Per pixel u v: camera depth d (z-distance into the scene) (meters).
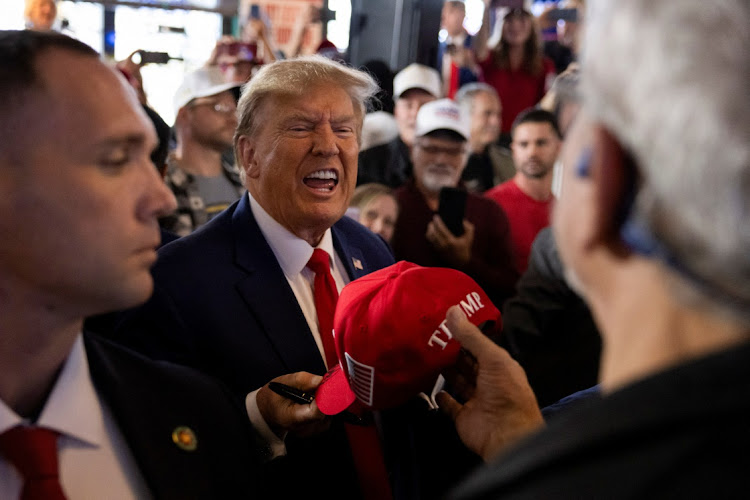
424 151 2.76
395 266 1.26
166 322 1.41
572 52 4.77
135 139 0.78
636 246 0.48
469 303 1.17
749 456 0.42
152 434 0.90
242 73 3.23
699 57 0.44
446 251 2.60
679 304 0.47
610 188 0.49
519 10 4.28
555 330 2.16
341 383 1.23
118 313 1.47
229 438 1.00
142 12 4.30
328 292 1.56
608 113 0.48
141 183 0.79
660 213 0.46
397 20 4.14
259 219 1.56
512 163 3.63
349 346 1.17
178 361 1.40
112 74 0.79
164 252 1.50
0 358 0.77
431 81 3.45
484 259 2.75
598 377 2.14
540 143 2.96
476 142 3.61
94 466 0.85
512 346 2.21
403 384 1.13
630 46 0.47
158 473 0.88
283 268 1.55
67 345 0.82
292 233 1.55
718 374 0.44
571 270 0.56
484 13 4.57
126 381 0.92
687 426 0.43
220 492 0.94
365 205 2.61
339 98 1.53
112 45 4.28
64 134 0.73
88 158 0.74
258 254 1.53
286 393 1.26
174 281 1.44
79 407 0.83
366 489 1.39
